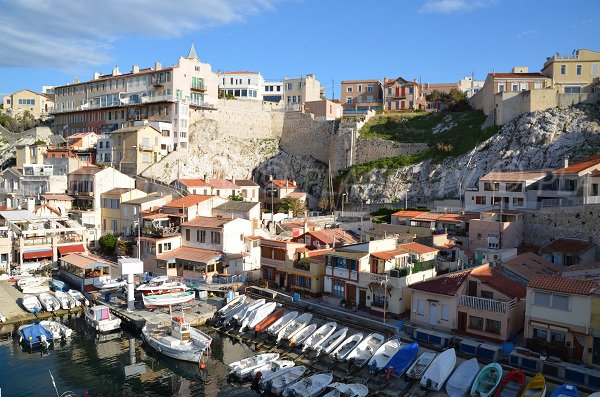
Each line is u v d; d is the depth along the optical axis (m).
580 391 34.44
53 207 83.44
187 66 121.19
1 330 50.94
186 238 71.62
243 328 49.38
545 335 39.34
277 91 176.88
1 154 126.25
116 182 88.88
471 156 99.31
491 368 36.12
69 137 122.88
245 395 38.06
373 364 39.12
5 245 68.69
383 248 54.03
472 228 68.44
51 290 61.44
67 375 41.31
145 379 40.78
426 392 35.97
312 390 36.47
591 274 47.19
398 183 104.00
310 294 56.00
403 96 139.00
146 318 51.78
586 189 70.62
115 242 75.88
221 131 127.25
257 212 75.75
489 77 111.25
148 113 120.25
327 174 122.25
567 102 97.44
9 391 38.38
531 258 56.41
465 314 43.44
